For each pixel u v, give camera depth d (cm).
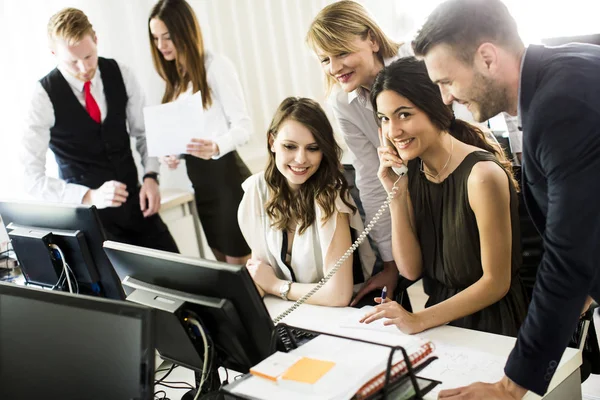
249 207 212
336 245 195
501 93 124
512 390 126
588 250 114
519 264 180
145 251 135
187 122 289
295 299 198
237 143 304
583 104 111
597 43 236
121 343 104
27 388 119
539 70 118
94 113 292
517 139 227
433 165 181
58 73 284
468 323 179
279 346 125
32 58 316
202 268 123
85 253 170
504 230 169
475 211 171
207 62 301
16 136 316
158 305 130
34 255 179
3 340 122
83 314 109
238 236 321
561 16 324
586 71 113
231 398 132
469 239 177
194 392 144
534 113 116
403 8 357
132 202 308
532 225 193
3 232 286
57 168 325
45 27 317
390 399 106
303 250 202
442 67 125
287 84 378
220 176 310
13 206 184
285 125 192
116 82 299
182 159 333
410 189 192
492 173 169
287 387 106
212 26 358
